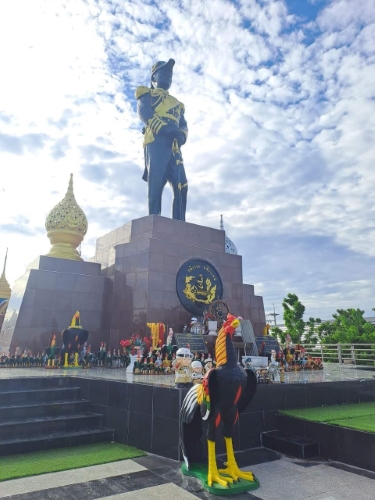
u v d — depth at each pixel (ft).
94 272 71.31
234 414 24.50
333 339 116.37
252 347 60.23
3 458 28.30
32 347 60.39
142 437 31.19
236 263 74.64
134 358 45.91
